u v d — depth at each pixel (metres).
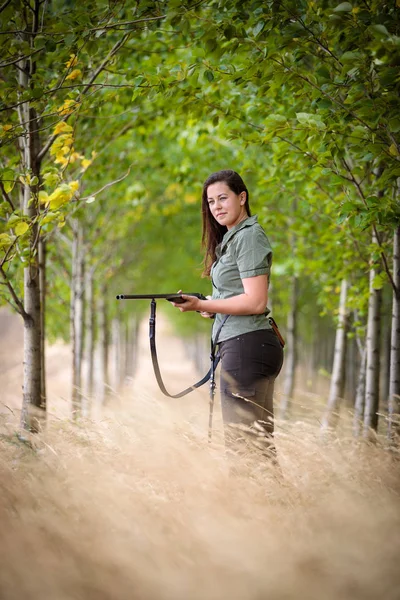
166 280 26.69
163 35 8.21
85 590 3.01
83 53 6.68
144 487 4.07
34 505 3.86
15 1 5.57
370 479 4.52
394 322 6.63
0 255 6.05
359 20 4.68
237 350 4.62
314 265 10.62
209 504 3.98
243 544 3.45
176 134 11.56
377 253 6.84
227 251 4.72
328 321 22.39
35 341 6.29
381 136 5.47
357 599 3.04
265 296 4.55
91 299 18.86
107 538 3.45
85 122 8.25
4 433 5.19
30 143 6.35
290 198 8.78
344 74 5.15
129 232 18.84
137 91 6.37
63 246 16.28
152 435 4.96
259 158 11.51
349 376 18.11
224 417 4.68
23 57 5.59
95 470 4.29
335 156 6.04
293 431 5.33
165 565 3.23
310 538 3.59
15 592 2.97
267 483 4.20
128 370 31.42
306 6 5.10
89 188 12.63
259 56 5.68
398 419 6.12
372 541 3.55
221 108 7.27
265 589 3.07
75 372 13.57
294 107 6.79
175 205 17.17
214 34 5.52
